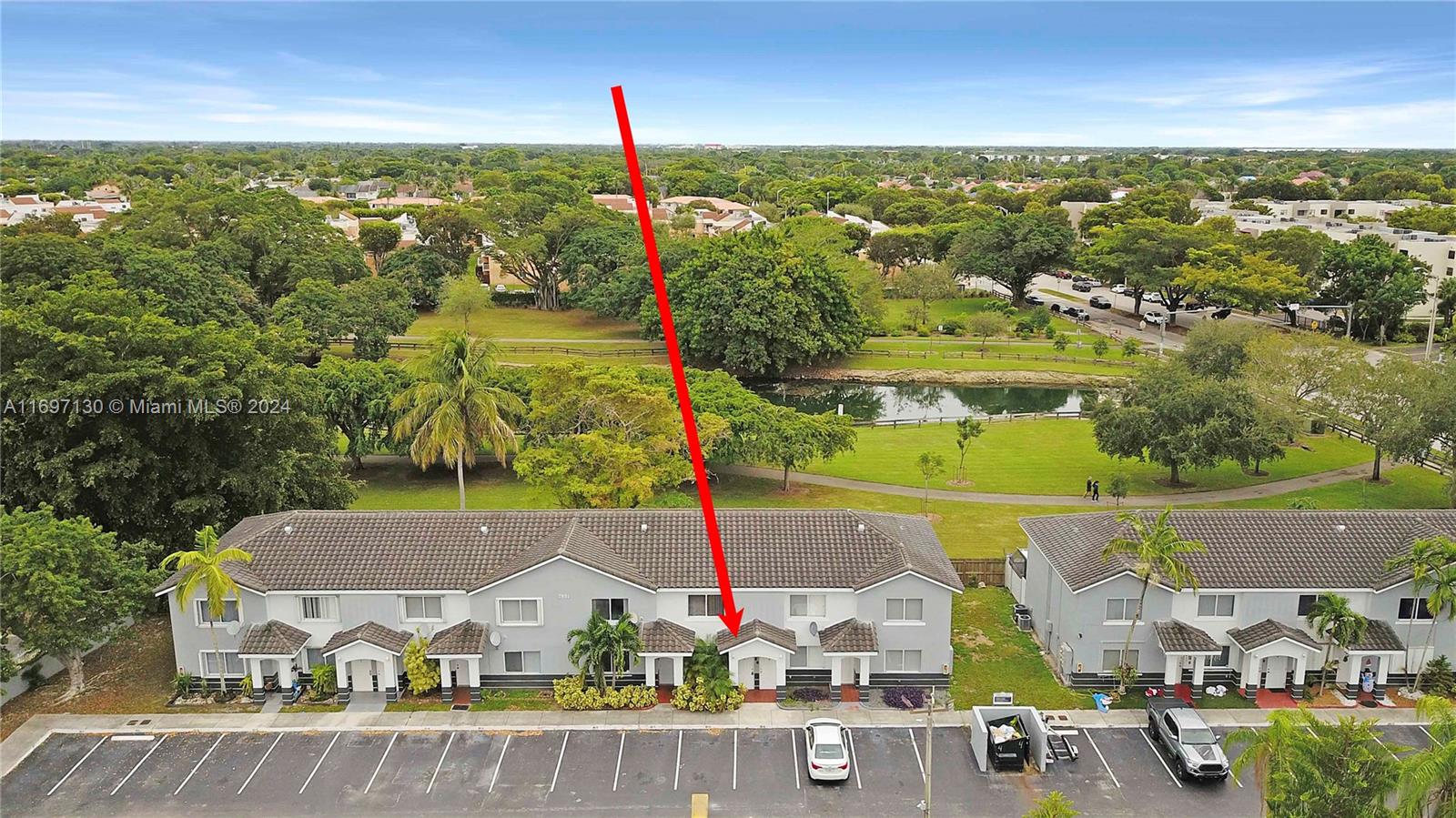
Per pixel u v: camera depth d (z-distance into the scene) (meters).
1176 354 89.81
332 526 48.22
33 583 41.06
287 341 64.12
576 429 66.00
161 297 62.69
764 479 77.88
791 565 46.03
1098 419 76.56
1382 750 31.36
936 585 44.88
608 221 160.38
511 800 38.19
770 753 41.31
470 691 45.44
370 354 113.00
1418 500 72.12
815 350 115.31
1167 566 42.81
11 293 68.19
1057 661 48.44
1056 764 40.56
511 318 151.25
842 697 45.56
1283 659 45.81
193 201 138.88
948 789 38.94
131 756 40.97
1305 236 136.12
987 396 114.00
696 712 44.28
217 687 45.94
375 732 42.75
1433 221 166.88
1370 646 44.50
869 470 80.69
